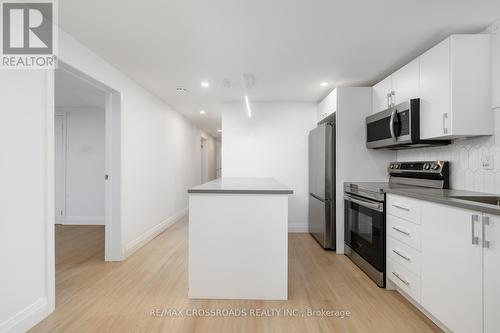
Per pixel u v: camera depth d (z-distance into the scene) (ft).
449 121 6.58
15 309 5.42
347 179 10.80
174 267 9.27
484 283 4.51
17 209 5.47
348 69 9.71
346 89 10.81
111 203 9.96
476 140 6.97
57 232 14.33
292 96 13.47
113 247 9.94
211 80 10.96
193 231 7.11
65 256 10.48
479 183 6.87
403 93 8.55
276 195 7.08
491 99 6.54
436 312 5.66
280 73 10.11
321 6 5.91
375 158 10.76
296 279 8.38
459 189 7.48
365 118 10.77
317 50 8.16
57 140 16.19
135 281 8.13
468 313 4.83
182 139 18.34
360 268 9.25
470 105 6.51
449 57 6.59
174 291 7.48
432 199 5.72
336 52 8.32
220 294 7.11
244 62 9.09
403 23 6.63
